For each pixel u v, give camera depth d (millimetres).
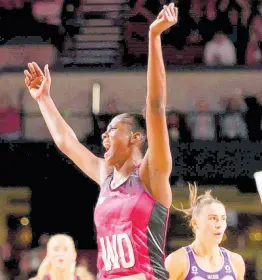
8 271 22984
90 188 22875
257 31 23656
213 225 9023
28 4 24703
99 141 21984
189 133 22094
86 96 24078
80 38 24594
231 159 21781
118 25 24594
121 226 6719
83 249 23219
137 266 6648
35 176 22422
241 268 9328
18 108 23969
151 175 6699
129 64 23875
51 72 23609
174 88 24109
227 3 23797
